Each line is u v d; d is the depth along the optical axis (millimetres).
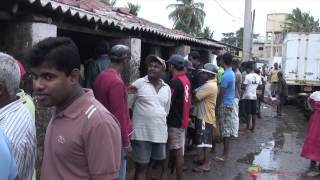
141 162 5461
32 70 2281
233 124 8352
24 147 2420
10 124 2398
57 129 2322
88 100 2324
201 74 7328
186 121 6113
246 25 19422
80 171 2287
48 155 2365
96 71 5824
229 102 7980
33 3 4355
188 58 8211
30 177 2562
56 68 2227
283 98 15945
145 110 5418
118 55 4531
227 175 7266
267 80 21531
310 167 7973
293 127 13258
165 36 8516
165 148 5844
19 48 4648
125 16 8391
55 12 4879
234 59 9867
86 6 6566
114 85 4395
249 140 10734
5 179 2000
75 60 2277
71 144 2260
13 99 2545
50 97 2270
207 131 7180
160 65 5496
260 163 8328
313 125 7828
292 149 9820
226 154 8258
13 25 4676
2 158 1980
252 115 11992
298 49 19172
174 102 6031
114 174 2285
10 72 2488
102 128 2252
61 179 2293
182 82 6004
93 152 2250
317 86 19109
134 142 5438
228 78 7863
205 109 7094
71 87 2303
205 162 7367
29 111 2680
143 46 9523
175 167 6527
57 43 2242
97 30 6219
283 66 20891
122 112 4441
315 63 19016
